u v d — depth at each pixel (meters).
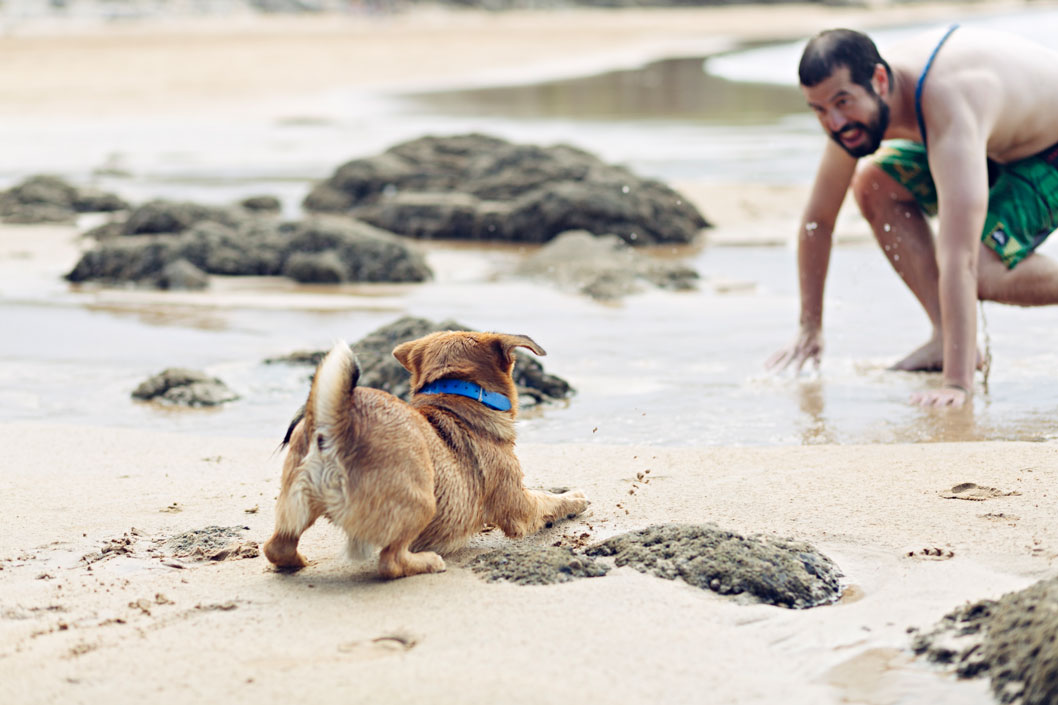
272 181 18.48
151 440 6.20
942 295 6.75
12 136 24.47
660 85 35.06
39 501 5.10
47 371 7.90
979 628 3.33
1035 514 4.50
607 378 7.49
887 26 68.38
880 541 4.30
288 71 40.38
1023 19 69.00
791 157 19.38
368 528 3.97
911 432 6.06
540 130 24.02
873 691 3.12
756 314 9.34
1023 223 6.95
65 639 3.56
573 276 10.88
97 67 39.56
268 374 7.75
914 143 7.40
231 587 4.00
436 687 3.16
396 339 7.38
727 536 4.10
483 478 4.39
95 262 11.38
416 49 51.69
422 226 14.53
